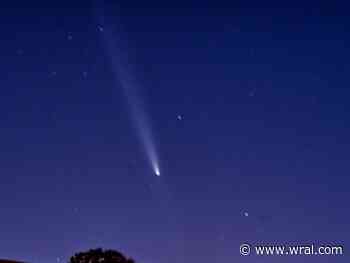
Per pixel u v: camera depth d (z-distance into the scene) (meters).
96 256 10.91
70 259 11.02
